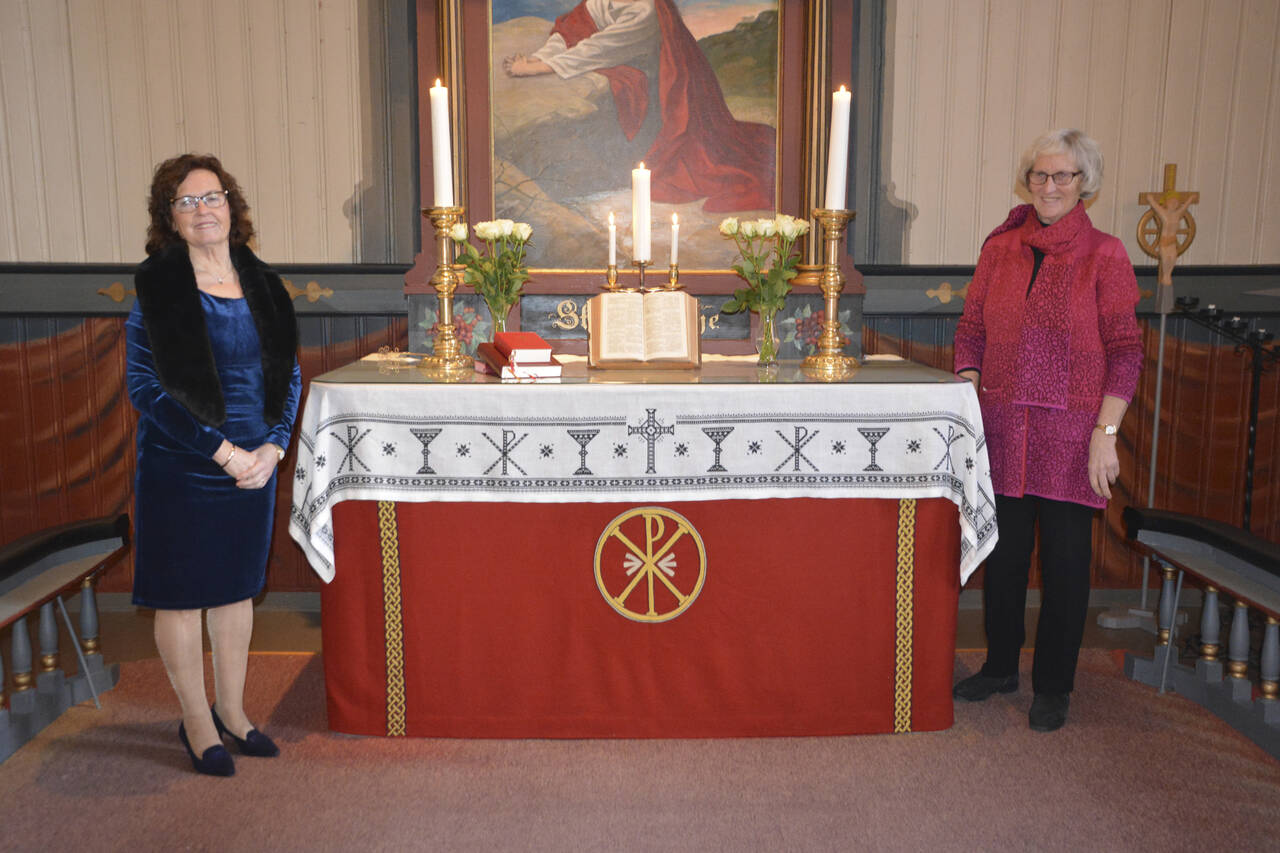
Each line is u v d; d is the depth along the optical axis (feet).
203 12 11.30
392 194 11.66
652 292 9.40
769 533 8.25
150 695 9.41
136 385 7.18
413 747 8.31
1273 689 8.38
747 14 10.98
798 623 8.37
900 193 11.93
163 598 7.36
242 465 7.40
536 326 11.08
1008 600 9.14
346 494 8.04
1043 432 8.54
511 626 8.32
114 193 11.51
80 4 11.21
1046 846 6.79
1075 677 9.95
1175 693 9.55
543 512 8.19
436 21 10.78
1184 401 12.31
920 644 8.45
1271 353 11.68
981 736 8.55
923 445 8.11
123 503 12.04
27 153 11.36
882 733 8.57
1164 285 11.58
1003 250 9.00
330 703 8.50
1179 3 11.65
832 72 10.92
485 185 11.10
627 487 8.09
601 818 7.18
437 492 8.08
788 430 8.10
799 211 11.22
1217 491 12.46
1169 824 7.08
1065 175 8.29
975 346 9.19
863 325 12.03
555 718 8.46
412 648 8.35
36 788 7.54
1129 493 12.48
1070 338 8.42
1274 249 12.04
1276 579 8.37
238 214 7.70
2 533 11.89
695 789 7.61
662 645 8.38
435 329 9.56
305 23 11.37
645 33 11.00
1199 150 11.89
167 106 11.42
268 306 7.74
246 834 6.91
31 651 8.50
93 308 11.62
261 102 11.47
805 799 7.46
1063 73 11.76
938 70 11.73
